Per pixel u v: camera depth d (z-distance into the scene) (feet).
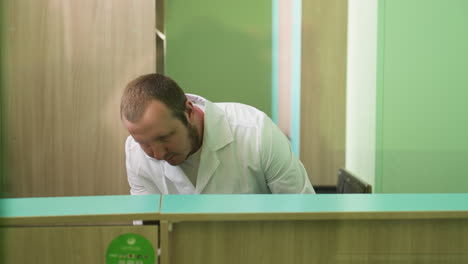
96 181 6.21
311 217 2.36
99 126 6.17
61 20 6.05
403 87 5.75
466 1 4.41
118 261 2.41
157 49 7.80
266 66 9.99
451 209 2.42
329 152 8.61
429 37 5.00
